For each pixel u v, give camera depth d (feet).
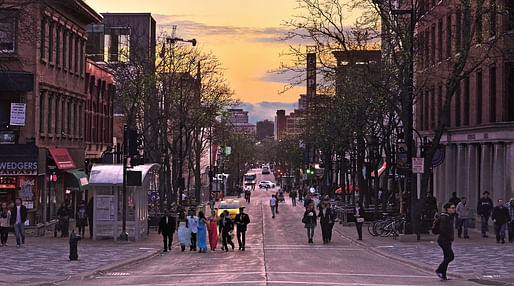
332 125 208.23
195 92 212.84
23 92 151.23
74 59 186.91
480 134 166.61
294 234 165.37
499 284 74.74
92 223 143.54
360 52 152.66
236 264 99.25
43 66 157.17
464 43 127.03
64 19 173.27
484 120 163.32
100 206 137.28
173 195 209.05
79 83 192.75
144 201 145.79
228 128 380.17
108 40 292.81
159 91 208.95
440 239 77.77
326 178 317.83
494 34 142.20
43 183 155.43
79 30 190.49
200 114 210.79
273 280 77.15
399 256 105.09
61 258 102.47
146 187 147.13
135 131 132.46
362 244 130.52
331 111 203.41
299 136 399.03
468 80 178.19
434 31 195.52
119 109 261.65
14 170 147.02
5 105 152.87
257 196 499.51
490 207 136.15
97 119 219.41
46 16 156.97
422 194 131.75
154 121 193.57
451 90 129.59
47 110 161.79
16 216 118.83
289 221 219.41
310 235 139.23
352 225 190.39
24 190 149.69
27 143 150.30
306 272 86.89
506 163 153.69
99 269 89.40
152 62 200.23
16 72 148.36
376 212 184.34
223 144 323.78
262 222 214.28
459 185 185.06
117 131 259.80
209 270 91.20
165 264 101.30
